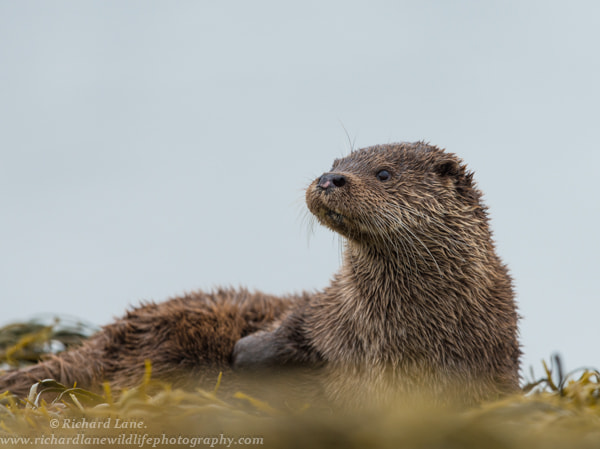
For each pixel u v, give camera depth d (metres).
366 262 12.70
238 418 8.41
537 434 7.45
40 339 16.31
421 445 7.34
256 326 14.70
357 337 12.48
